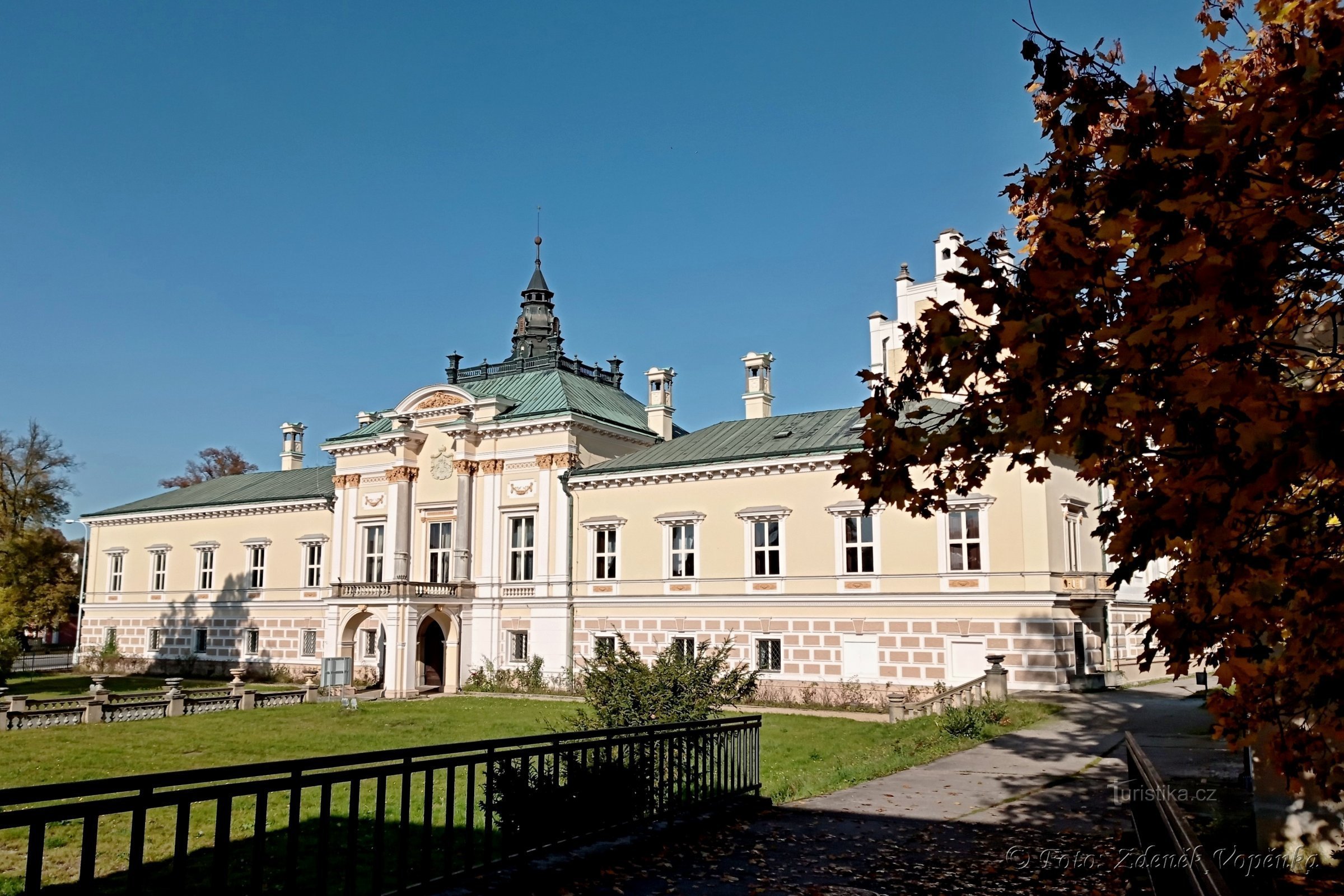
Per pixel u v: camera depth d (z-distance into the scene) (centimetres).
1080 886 984
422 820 1611
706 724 1298
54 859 1377
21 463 6200
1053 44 556
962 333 543
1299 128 445
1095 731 2303
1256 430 409
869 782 1652
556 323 6028
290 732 3038
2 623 5125
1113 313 530
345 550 5341
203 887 1188
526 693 4481
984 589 3588
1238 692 663
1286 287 600
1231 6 680
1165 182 472
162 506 6372
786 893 950
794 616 4016
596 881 962
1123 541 532
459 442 4947
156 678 5884
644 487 4478
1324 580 476
